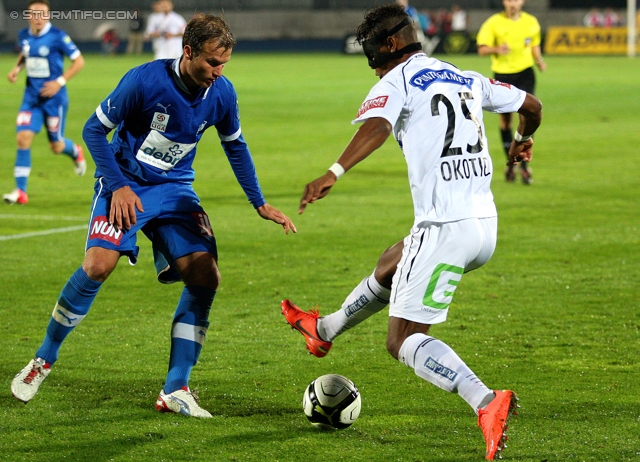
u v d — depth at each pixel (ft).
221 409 49.19
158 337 62.75
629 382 53.52
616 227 101.30
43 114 116.78
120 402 50.06
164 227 51.06
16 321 66.33
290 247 92.02
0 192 124.06
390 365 57.00
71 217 107.04
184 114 48.83
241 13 630.74
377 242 94.38
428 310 43.65
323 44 628.28
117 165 48.60
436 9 611.06
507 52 135.33
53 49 113.50
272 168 145.79
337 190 126.52
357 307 49.42
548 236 96.89
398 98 43.60
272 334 63.67
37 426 46.26
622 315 68.28
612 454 42.55
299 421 47.42
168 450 43.24
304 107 246.68
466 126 44.57
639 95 276.41
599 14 577.43
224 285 77.36
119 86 48.01
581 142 176.04
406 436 45.21
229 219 106.32
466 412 48.70
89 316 68.03
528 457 42.22
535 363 57.26
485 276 80.64
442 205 43.68
